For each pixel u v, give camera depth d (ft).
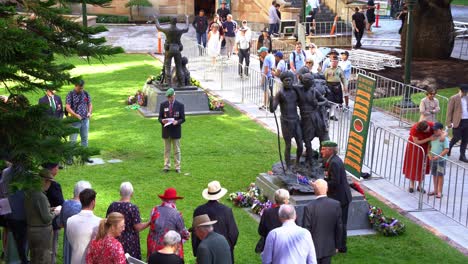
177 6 192.03
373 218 58.39
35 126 37.81
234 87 112.98
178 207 61.31
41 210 44.60
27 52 36.32
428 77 122.42
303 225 45.98
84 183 44.73
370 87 66.18
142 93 100.68
